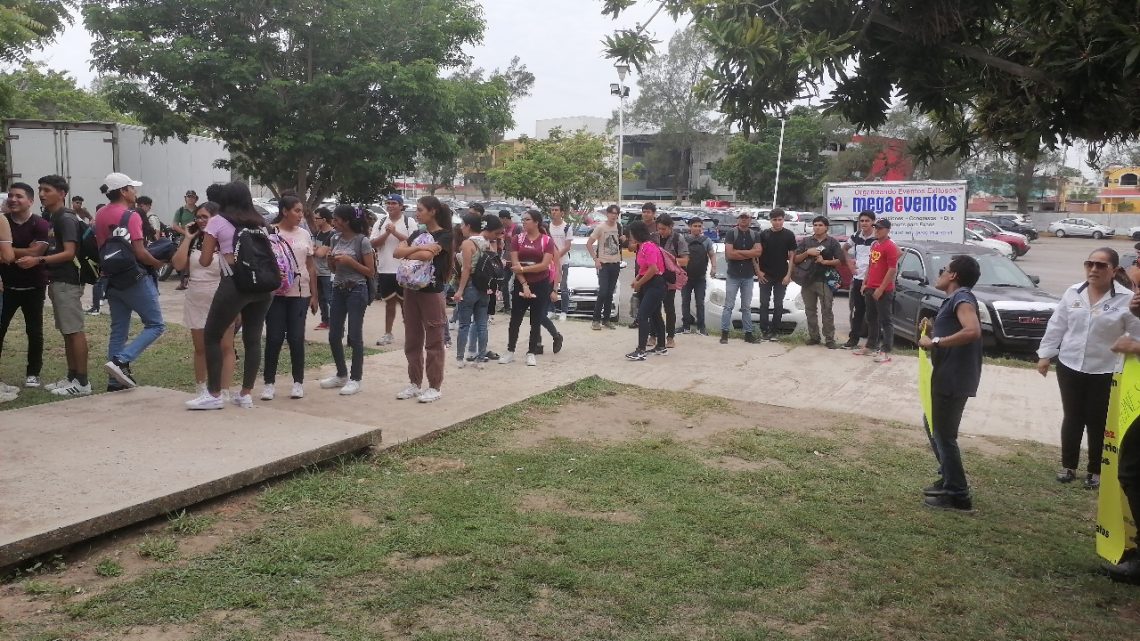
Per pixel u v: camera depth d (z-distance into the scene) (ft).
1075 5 12.48
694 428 24.99
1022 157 14.52
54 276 24.02
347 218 25.23
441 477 19.20
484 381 28.91
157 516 15.46
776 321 40.01
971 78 14.35
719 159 241.55
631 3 14.60
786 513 18.03
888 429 25.71
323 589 13.48
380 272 34.19
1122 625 13.73
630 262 63.87
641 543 15.84
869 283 35.63
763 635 12.64
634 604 13.35
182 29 57.21
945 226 60.59
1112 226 204.44
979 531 17.72
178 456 17.39
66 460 16.79
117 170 58.13
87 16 54.90
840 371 33.27
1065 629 13.46
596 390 28.94
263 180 62.03
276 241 23.29
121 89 55.88
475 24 61.77
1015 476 21.95
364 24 58.13
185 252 21.43
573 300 47.24
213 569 13.92
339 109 57.88
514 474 19.66
